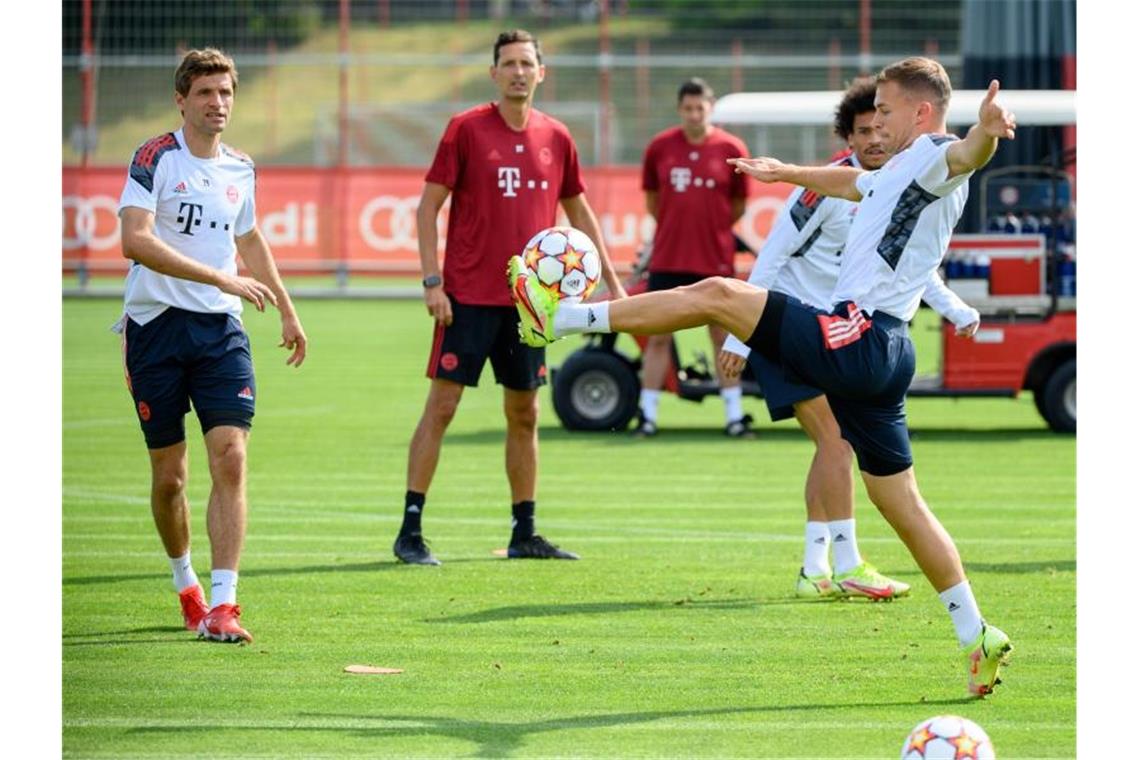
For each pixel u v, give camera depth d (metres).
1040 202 53.22
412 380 69.88
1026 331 52.12
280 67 145.38
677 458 48.97
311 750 19.98
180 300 26.12
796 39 142.75
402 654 24.95
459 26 157.75
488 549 34.47
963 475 45.44
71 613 27.84
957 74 120.56
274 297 26.47
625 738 20.55
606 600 29.09
